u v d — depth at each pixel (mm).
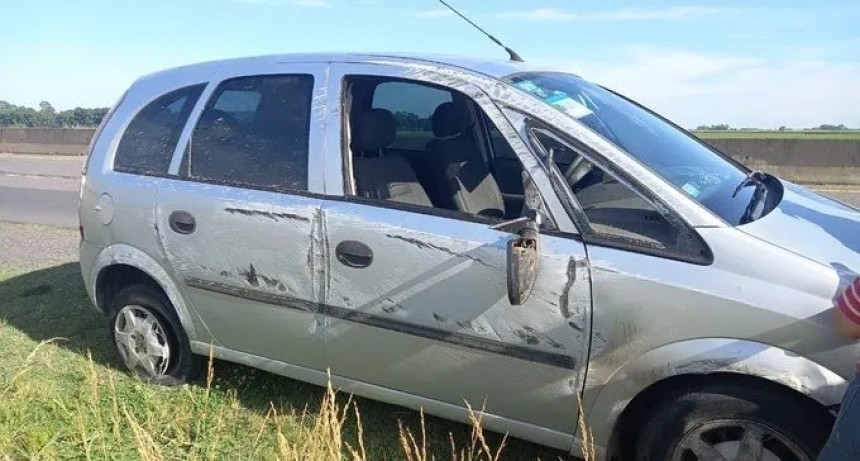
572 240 2486
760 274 2248
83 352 4359
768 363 2191
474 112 3379
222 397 3609
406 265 2752
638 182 2484
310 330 3070
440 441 3230
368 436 3283
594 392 2496
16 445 3102
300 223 2998
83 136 20391
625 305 2379
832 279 2188
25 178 14102
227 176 3297
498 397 2709
